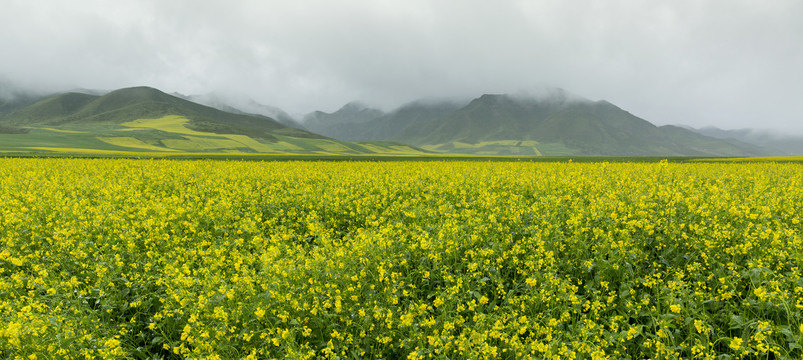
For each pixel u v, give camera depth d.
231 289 6.11
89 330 5.68
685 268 7.07
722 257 7.13
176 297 5.96
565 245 7.91
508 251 7.49
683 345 5.15
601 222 9.16
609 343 5.00
